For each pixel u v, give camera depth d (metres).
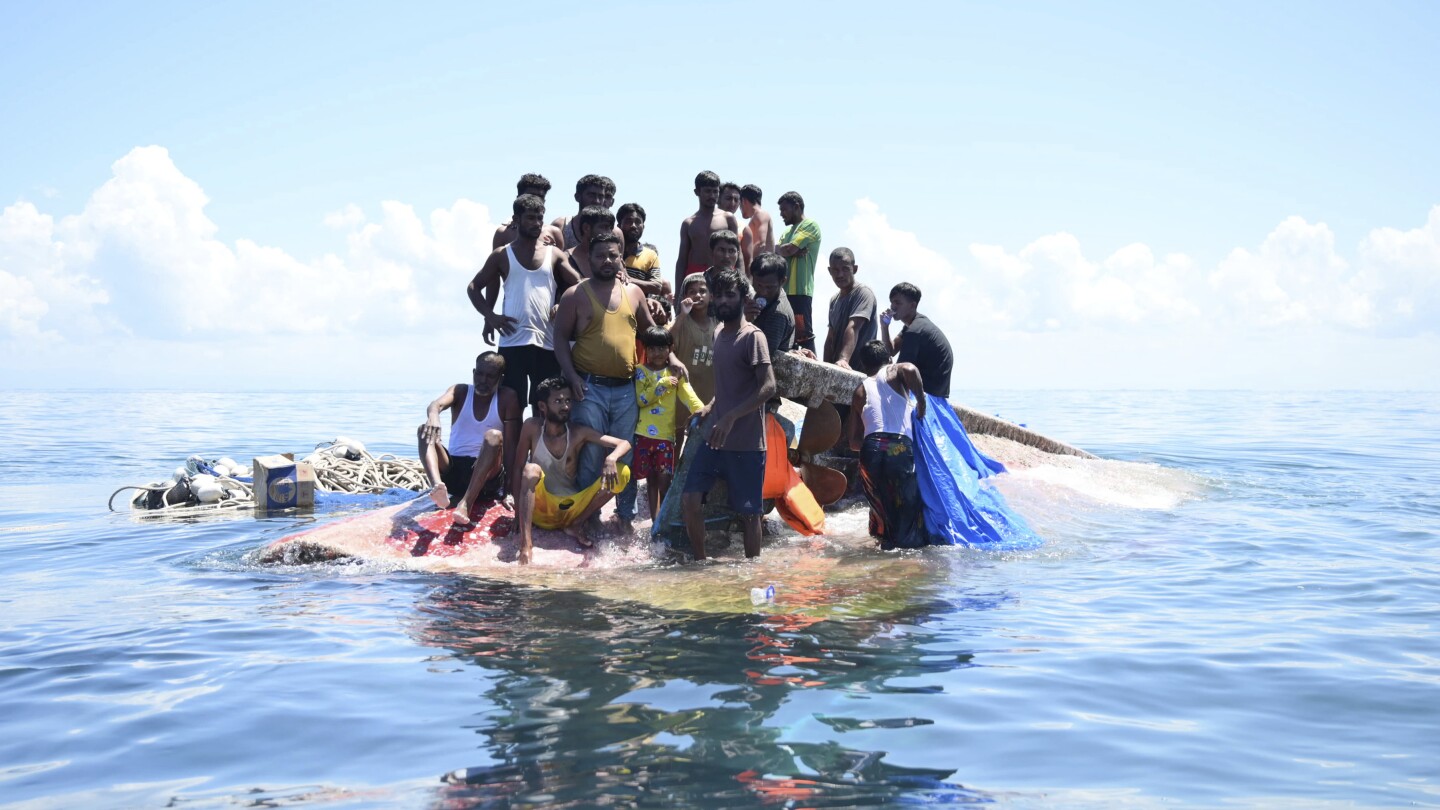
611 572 8.19
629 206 10.09
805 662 5.59
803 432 10.26
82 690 5.18
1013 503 10.87
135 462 20.62
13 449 24.03
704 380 9.37
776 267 9.61
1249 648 5.89
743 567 8.38
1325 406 56.31
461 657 5.70
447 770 4.04
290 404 66.69
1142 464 14.26
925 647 5.91
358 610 6.89
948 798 3.75
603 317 8.60
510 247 8.95
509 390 9.03
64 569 8.70
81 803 3.79
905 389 9.52
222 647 5.97
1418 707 4.83
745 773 3.98
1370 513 11.52
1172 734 4.46
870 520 9.74
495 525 8.87
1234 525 10.62
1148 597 7.30
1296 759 4.18
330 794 3.82
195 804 3.75
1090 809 3.66
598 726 4.55
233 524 11.27
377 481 14.18
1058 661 5.61
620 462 8.62
